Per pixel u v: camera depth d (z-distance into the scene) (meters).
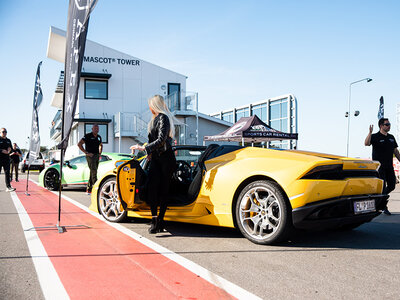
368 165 3.65
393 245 3.52
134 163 3.99
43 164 23.14
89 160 7.87
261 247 3.38
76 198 7.39
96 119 22.42
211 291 2.27
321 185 3.19
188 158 4.76
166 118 3.92
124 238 3.75
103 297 2.17
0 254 3.09
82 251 3.22
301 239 3.76
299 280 2.48
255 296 2.19
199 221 3.89
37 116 7.94
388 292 2.27
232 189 3.62
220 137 11.70
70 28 4.25
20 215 5.15
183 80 24.98
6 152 8.62
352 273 2.64
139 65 24.06
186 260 2.95
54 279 2.48
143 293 2.23
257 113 19.39
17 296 2.18
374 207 3.70
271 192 3.33
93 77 22.92
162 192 3.94
